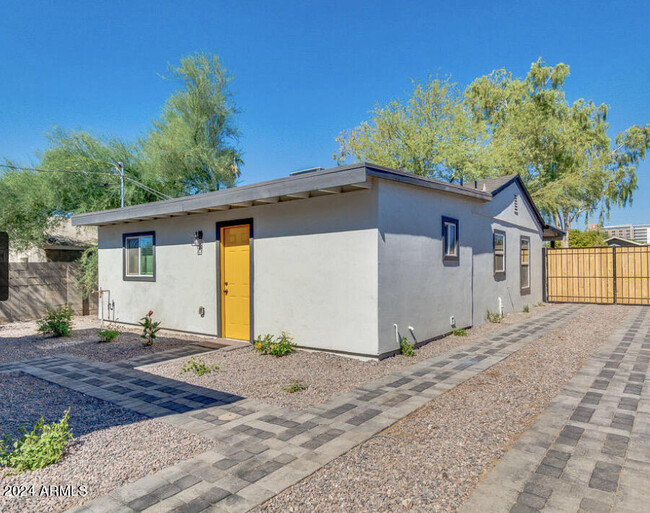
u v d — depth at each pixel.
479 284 9.80
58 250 15.90
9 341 8.66
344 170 5.86
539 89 28.73
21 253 15.67
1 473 3.06
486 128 24.47
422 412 4.23
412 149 23.44
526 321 10.34
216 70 18.77
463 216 9.06
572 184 24.78
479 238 9.84
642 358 6.37
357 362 6.34
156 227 9.86
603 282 14.70
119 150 17.55
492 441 3.53
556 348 7.12
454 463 3.14
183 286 9.29
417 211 7.41
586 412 4.16
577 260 15.19
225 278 8.59
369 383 5.24
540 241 14.62
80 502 2.64
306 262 7.21
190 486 2.81
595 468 3.03
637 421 3.91
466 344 7.56
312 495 2.70
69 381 5.53
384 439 3.58
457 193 8.45
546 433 3.66
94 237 17.50
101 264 11.38
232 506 2.57
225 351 7.30
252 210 7.99
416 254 7.36
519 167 26.14
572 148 25.98
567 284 15.36
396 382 5.27
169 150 17.17
